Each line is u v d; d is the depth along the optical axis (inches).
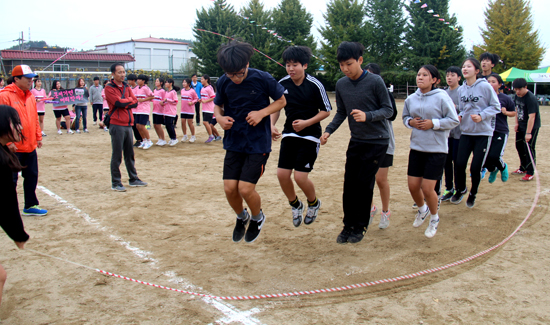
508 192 248.7
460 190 220.4
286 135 163.3
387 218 188.1
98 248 164.2
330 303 123.0
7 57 1422.2
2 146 108.3
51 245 166.4
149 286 133.0
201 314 116.4
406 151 406.3
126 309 118.8
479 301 123.0
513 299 123.8
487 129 205.0
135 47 1905.8
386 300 124.5
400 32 1652.3
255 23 1631.4
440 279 138.2
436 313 116.5
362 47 151.3
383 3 1652.3
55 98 499.5
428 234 169.9
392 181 280.7
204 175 299.1
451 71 214.8
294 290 131.3
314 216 174.9
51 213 207.5
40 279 137.1
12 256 154.9
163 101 411.5
